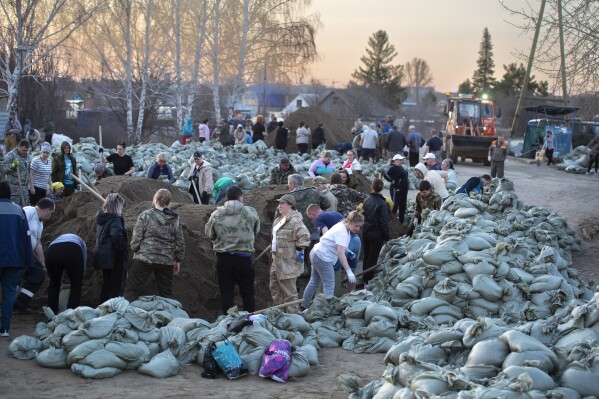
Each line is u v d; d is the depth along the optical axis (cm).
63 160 1579
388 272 1168
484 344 679
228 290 1007
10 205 917
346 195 1398
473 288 1015
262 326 873
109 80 4650
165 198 1026
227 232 998
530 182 2730
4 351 862
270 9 4584
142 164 2531
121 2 4088
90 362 791
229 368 808
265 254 1278
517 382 601
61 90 4494
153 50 4428
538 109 3956
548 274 1085
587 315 726
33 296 1057
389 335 945
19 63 3356
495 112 3762
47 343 834
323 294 1030
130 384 772
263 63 4572
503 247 1088
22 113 4106
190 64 4575
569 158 3581
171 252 1019
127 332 825
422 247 1183
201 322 895
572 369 639
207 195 1698
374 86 10394
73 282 980
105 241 983
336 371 849
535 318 995
